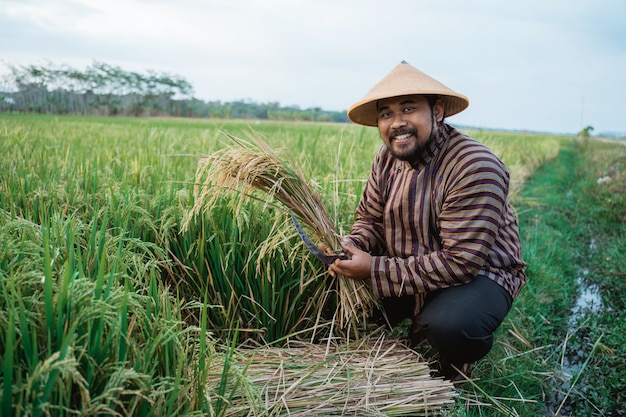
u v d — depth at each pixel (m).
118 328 1.57
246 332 2.80
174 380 1.68
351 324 2.86
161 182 3.33
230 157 2.62
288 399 2.14
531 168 13.66
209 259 2.80
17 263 1.81
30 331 1.50
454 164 2.48
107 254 2.14
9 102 83.88
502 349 3.15
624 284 4.62
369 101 2.53
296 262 2.88
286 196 2.65
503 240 2.64
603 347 3.20
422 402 2.25
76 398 1.50
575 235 6.71
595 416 2.67
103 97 113.06
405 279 2.52
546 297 4.13
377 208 2.89
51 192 3.13
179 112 120.19
